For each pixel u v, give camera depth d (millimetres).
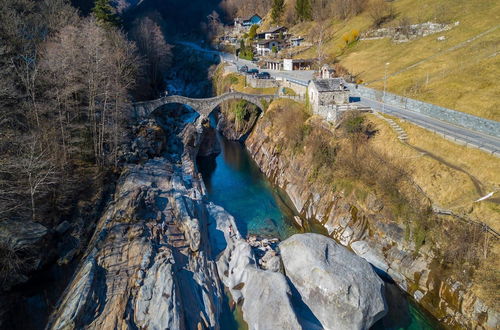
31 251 28375
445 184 32781
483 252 26844
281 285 27000
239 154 67688
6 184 29344
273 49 108000
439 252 29531
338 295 26172
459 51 61375
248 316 27156
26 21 53469
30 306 27094
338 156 43906
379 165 38750
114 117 47938
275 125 60906
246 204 47438
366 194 37250
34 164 29875
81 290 25109
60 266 30719
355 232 36781
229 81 85188
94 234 33281
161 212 36719
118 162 45938
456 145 36250
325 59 87688
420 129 41094
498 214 27953
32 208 29656
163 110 73250
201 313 26812
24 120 38125
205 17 179125
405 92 55094
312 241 31141
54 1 63656
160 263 28547
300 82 67562
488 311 24609
